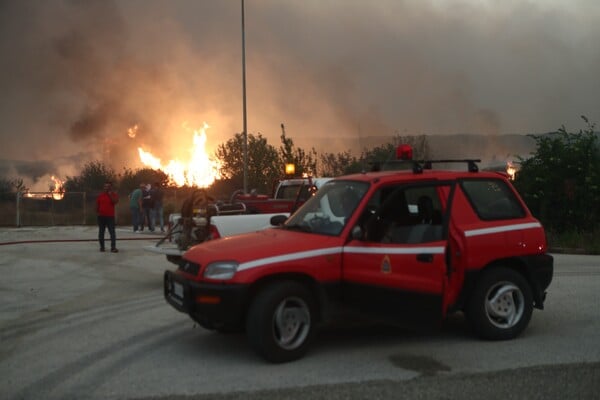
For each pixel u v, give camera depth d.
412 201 6.62
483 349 6.27
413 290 6.08
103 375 5.51
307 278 6.05
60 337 6.91
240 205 10.67
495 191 6.94
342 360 5.90
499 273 6.61
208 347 6.43
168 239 10.62
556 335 6.82
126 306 8.64
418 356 6.03
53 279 11.10
